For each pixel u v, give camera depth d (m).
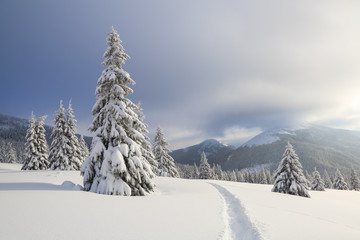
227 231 5.95
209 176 58.03
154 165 28.34
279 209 10.18
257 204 10.88
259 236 5.45
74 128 33.97
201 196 13.34
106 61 14.21
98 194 10.26
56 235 4.42
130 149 13.02
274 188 26.16
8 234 4.24
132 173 12.62
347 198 26.52
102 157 12.74
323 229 6.78
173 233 5.31
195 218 7.11
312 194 28.22
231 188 18.91
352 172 73.38
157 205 8.90
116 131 12.80
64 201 7.62
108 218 6.09
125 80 14.44
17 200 7.10
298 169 26.14
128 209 7.54
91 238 4.44
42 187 10.81
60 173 20.55
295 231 6.18
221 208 9.46
